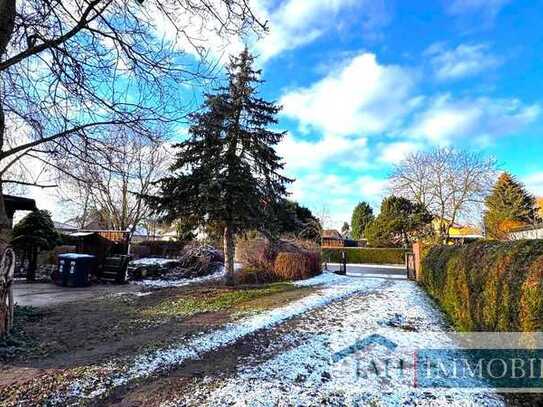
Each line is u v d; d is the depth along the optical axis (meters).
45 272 14.02
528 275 3.42
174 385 3.90
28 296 9.79
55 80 4.97
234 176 11.04
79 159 5.16
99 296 9.85
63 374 4.12
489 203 31.80
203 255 15.76
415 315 7.74
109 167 5.30
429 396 3.71
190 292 10.45
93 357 4.73
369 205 47.00
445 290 7.66
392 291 11.78
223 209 10.81
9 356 4.64
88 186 5.64
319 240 26.61
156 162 27.20
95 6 4.66
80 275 11.77
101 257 13.73
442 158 29.44
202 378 4.11
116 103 4.92
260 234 13.29
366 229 39.25
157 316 7.34
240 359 4.80
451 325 6.75
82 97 4.97
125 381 3.98
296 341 5.71
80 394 3.64
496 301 4.09
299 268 15.47
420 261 13.66
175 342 5.48
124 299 9.35
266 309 8.18
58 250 15.58
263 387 3.89
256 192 11.53
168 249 22.06
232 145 11.40
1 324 5.00
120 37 4.83
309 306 8.64
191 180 11.05
